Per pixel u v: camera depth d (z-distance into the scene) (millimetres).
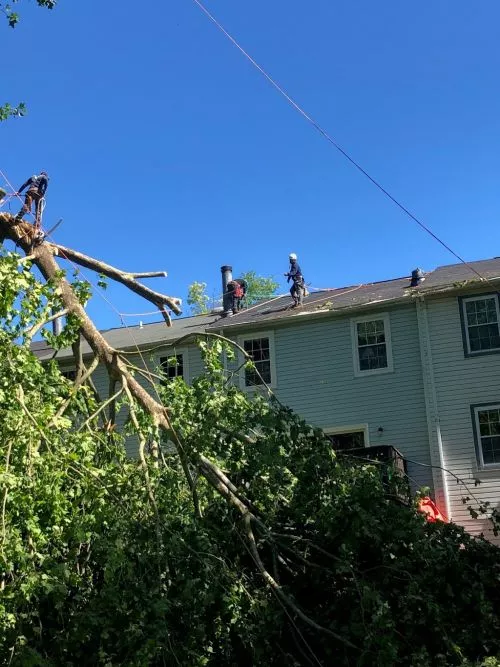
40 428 6059
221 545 7297
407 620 6551
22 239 9055
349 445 17734
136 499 6984
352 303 18438
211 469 7836
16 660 5082
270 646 6531
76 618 5406
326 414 18031
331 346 18469
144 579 6168
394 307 18078
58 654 5508
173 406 8477
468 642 6535
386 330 18016
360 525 6969
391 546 7055
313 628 6898
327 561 7410
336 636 6379
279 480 7730
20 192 9094
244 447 8008
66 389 7562
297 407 18328
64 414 7898
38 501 5559
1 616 5016
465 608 6977
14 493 5395
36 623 5684
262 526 7281
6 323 6664
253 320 19203
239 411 7918
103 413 8547
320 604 7320
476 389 16781
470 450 16438
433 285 17641
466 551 7406
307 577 7352
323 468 7520
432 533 7473
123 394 8891
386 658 5875
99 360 8773
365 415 17656
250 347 19406
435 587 6887
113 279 10078
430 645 6625
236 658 6750
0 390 6113
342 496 7191
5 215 9000
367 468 7691
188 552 6430
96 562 6164
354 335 18312
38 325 7137
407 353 17688
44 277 8977
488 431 16453
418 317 17672
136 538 6406
